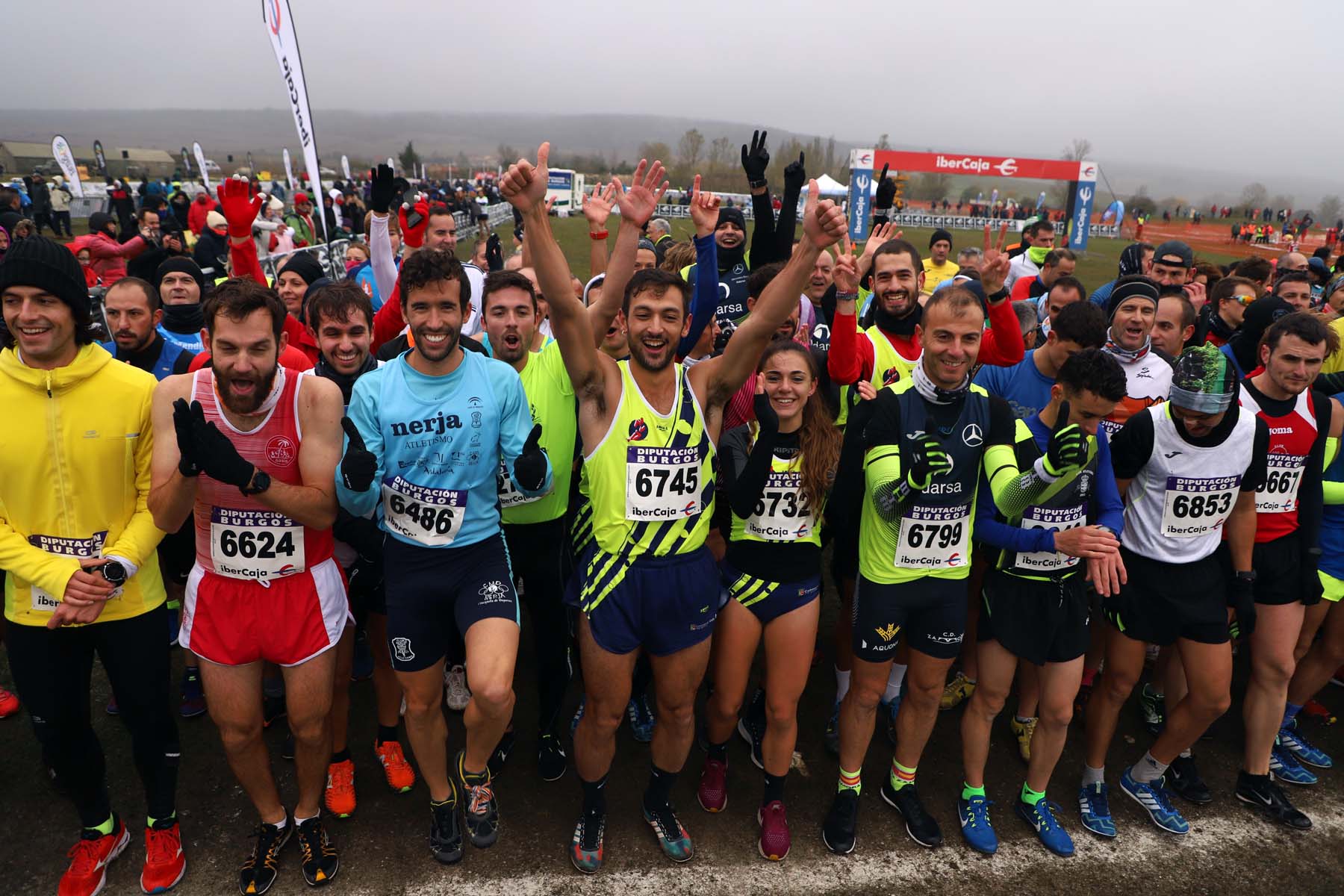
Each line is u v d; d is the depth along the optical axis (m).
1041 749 3.20
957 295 2.77
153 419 2.50
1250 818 3.40
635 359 2.68
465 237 25.44
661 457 2.69
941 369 2.84
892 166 29.80
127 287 3.60
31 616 2.54
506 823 3.14
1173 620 3.16
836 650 3.89
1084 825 3.31
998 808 3.39
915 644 3.05
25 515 2.53
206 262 9.39
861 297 6.55
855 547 3.34
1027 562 3.03
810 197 2.57
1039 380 3.74
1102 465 3.05
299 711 2.69
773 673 2.98
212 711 2.63
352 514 2.60
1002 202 49.94
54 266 2.37
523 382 3.28
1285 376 3.24
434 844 2.93
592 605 2.76
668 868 2.96
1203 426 3.03
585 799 2.93
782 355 2.78
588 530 3.05
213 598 2.58
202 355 3.29
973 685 3.99
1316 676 3.75
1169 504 3.15
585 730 2.88
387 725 3.31
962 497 2.92
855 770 3.12
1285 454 3.28
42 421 2.47
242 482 2.31
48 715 2.60
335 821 3.11
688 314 2.84
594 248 3.93
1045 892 2.96
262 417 2.52
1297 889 3.04
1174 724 3.28
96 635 2.66
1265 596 3.37
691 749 3.69
